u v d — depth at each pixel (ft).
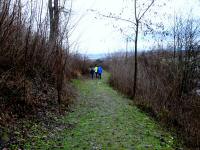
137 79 62.39
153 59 59.93
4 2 31.24
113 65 102.42
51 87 45.93
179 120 39.73
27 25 39.88
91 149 25.93
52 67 48.34
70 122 35.40
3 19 31.32
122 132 32.78
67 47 48.11
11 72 34.47
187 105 44.47
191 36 49.73
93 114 41.81
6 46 33.76
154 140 30.99
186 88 48.11
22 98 32.76
